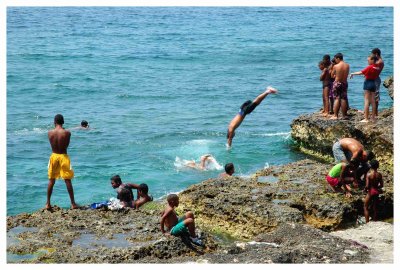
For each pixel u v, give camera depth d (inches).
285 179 747.4
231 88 1637.6
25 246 549.6
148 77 1803.6
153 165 938.1
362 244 575.8
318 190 703.1
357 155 712.4
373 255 546.3
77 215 632.4
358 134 898.7
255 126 1189.7
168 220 577.6
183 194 725.3
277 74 1850.4
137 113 1322.6
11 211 771.4
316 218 663.8
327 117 983.0
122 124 1211.9
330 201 675.4
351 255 539.8
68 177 653.9
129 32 2689.5
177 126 1192.2
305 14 3336.6
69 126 1208.2
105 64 2007.9
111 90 1606.8
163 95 1540.4
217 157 978.7
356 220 673.0
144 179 876.6
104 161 958.4
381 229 629.0
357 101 1456.7
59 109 1374.3
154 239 565.9
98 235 576.4
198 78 1787.6
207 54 2203.5
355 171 712.4
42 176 892.0
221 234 658.8
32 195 820.0
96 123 1222.9
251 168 927.7
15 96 1521.9
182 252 551.8
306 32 2699.3
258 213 653.9
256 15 3289.9
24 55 2126.0
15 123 1219.2
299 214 650.2
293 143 1050.1
